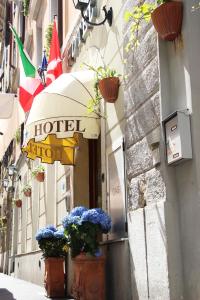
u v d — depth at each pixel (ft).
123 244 20.59
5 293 33.12
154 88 18.06
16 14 76.74
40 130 24.90
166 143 16.76
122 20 22.62
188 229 15.72
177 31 16.67
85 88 25.00
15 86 70.23
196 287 15.02
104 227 21.52
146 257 17.93
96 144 29.58
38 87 39.01
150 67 18.54
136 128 19.88
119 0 23.39
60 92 24.79
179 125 15.72
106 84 22.88
